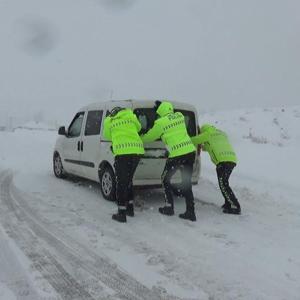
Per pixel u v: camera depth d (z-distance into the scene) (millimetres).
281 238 6238
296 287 4535
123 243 5750
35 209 7367
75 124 9781
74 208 7586
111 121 7098
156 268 4906
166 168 7172
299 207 8352
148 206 8016
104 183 8320
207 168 13492
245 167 13070
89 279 4527
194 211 7145
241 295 4293
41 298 4047
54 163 10781
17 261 4918
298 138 19062
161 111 7172
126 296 4168
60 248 5434
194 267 4977
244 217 7430
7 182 9844
